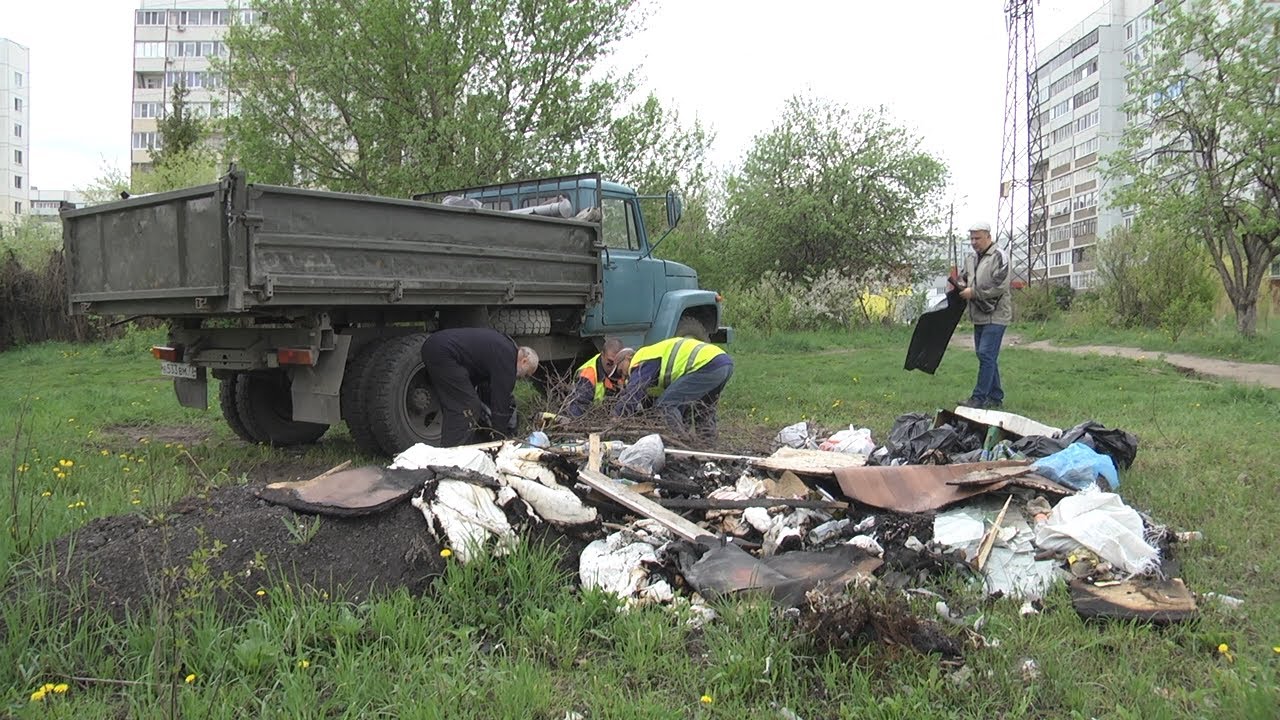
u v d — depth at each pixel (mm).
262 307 5977
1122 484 5527
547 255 7758
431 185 15383
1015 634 3418
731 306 24047
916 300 27516
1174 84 19047
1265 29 17969
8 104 74875
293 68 16266
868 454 5797
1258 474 5879
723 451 5957
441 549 3900
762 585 3621
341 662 3092
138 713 2783
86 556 3756
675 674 3111
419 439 6898
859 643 3225
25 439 7539
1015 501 4680
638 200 9750
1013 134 45281
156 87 76375
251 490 4383
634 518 4453
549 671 3199
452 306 7238
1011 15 45031
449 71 15383
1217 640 3336
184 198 5891
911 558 4055
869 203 29328
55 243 24031
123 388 12039
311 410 6719
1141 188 19438
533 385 9289
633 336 9484
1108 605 3588
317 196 5977
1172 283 23578
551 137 16234
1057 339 21891
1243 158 18078
